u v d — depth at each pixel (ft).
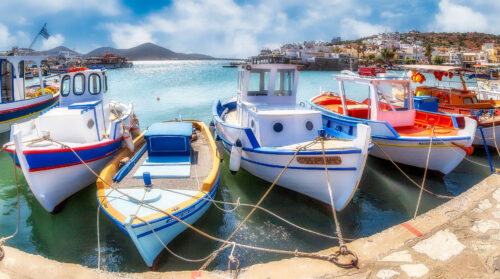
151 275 16.28
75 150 25.77
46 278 15.90
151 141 28.19
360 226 24.52
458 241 17.35
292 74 34.58
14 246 22.29
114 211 19.44
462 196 23.90
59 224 25.00
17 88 51.96
